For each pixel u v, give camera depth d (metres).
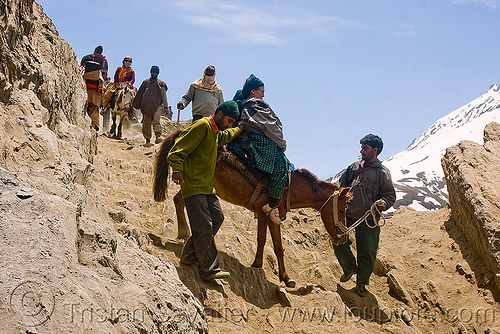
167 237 7.03
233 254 7.23
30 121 4.93
